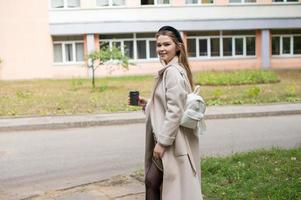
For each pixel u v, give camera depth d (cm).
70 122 1375
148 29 3388
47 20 3312
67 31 3328
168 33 421
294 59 3594
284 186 592
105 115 1500
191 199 404
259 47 3556
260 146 985
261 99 1820
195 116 404
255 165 714
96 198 609
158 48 424
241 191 590
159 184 427
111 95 2078
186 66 425
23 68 3322
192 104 404
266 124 1331
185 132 416
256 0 3503
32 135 1245
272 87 2280
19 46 3309
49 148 1041
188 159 410
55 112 1608
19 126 1345
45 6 3306
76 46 3400
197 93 420
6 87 2638
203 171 683
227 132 1198
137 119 1424
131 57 3431
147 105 430
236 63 3544
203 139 1099
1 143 1127
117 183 682
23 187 709
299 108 1577
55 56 3391
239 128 1265
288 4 3509
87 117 1462
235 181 637
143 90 2275
